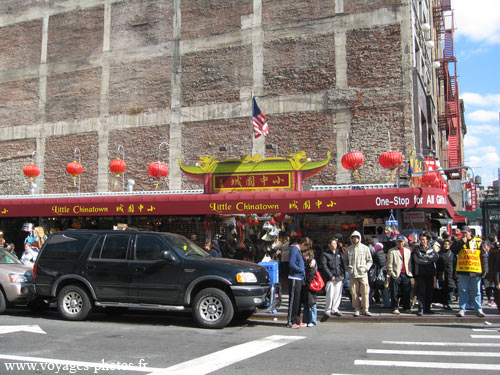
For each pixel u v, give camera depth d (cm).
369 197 1280
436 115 2586
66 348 707
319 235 1578
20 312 1142
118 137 2183
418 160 1570
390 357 659
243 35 2019
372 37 1814
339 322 1024
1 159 2405
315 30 1903
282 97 1920
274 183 1448
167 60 2145
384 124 1759
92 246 991
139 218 1769
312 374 562
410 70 1745
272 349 709
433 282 1084
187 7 2142
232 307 898
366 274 1051
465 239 1025
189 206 1442
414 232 1380
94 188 2191
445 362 627
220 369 584
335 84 1845
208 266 912
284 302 1265
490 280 992
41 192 2291
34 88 2391
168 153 2081
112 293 955
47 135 2325
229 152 1975
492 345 749
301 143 1869
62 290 992
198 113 2053
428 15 2491
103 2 2308
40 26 2427
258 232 1588
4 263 1155
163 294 923
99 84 2256
